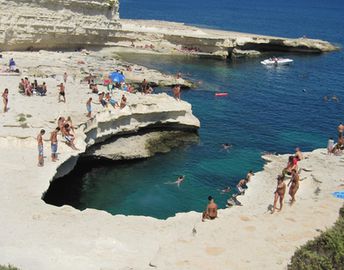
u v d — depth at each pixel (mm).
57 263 20031
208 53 96625
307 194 28344
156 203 34281
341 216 20406
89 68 67625
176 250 17234
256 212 25953
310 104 64500
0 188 27641
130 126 42688
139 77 67125
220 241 17953
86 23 83188
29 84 45969
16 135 33969
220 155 43688
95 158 39844
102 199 34531
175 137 46594
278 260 16672
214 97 64625
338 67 93938
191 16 190750
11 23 70688
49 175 30062
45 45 77438
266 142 48219
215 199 35094
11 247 21094
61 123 34656
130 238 22781
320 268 15070
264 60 95812
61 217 24688
